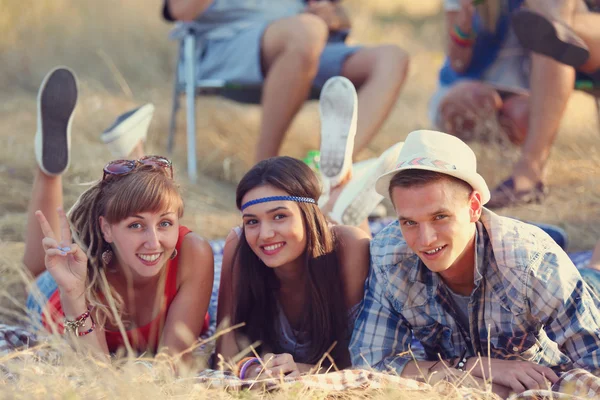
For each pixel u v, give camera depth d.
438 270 2.44
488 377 2.48
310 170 2.80
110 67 7.50
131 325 2.91
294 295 2.94
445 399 2.32
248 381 2.44
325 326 2.81
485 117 4.74
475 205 2.45
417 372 2.61
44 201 3.48
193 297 2.87
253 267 2.85
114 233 2.70
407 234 2.44
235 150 5.92
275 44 4.62
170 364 2.57
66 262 2.72
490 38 4.85
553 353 2.65
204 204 4.79
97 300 2.81
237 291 2.87
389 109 4.41
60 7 8.48
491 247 2.53
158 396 2.25
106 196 2.71
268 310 2.93
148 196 2.63
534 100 4.41
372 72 4.49
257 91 5.26
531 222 3.88
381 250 2.72
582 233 4.20
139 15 8.76
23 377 2.35
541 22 3.88
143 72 7.98
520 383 2.43
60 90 3.41
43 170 3.43
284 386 2.34
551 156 5.47
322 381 2.40
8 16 8.06
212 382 2.44
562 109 4.38
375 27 10.48
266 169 2.73
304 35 4.50
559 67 4.30
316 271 2.77
